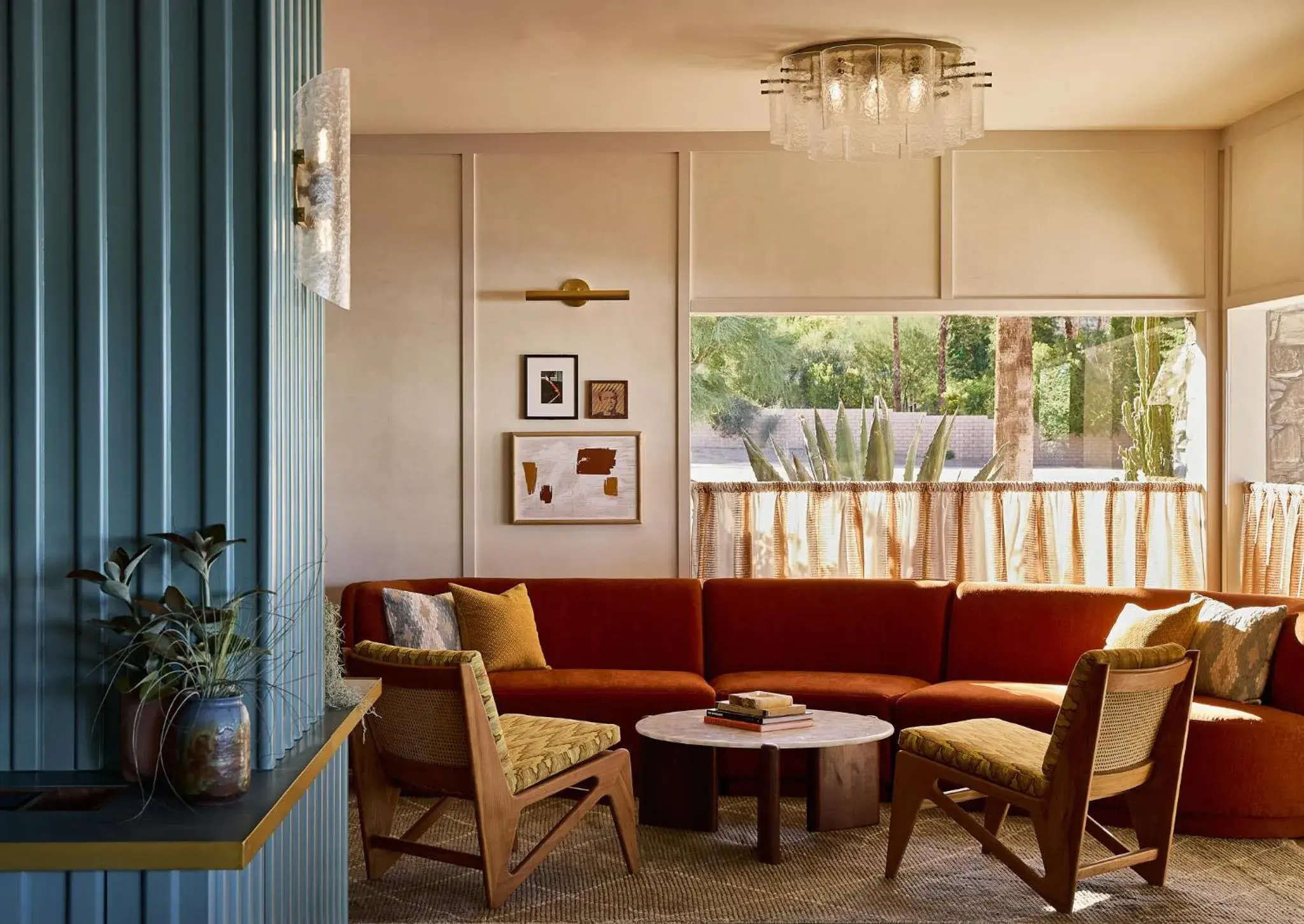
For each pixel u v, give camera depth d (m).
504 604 5.42
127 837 1.93
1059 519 5.93
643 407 5.91
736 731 4.36
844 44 4.59
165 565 2.30
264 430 2.32
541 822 4.61
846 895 3.80
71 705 2.31
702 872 4.01
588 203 5.90
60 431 2.29
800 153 5.90
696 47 4.66
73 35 2.30
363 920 3.58
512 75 4.99
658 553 5.91
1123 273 5.89
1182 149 5.88
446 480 5.90
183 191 2.31
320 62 2.95
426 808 4.84
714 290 5.91
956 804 3.83
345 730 2.78
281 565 2.45
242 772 2.14
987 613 5.44
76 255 2.29
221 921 2.00
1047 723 4.75
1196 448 5.97
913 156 4.67
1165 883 3.92
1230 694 4.74
